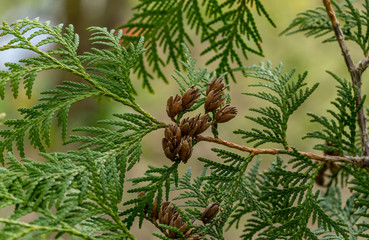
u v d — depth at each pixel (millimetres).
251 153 649
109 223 610
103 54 655
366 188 636
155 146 2439
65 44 650
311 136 664
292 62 2430
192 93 640
